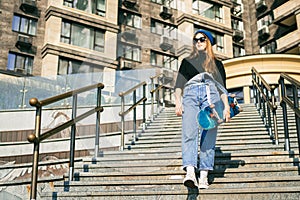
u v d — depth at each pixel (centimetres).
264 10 2350
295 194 308
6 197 423
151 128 542
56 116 957
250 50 2352
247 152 423
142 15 2023
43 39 1706
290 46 1947
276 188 312
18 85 1060
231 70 1364
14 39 1650
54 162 518
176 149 377
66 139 739
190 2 2123
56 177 402
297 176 337
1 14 1652
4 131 902
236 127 594
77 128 429
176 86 293
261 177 341
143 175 379
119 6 1959
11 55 1633
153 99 616
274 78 1320
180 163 387
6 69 1597
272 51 2244
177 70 275
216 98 294
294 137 505
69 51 1659
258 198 312
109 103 462
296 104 374
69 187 367
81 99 414
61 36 1681
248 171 366
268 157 407
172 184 348
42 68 1645
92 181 368
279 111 715
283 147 448
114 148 478
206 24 2128
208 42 304
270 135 518
